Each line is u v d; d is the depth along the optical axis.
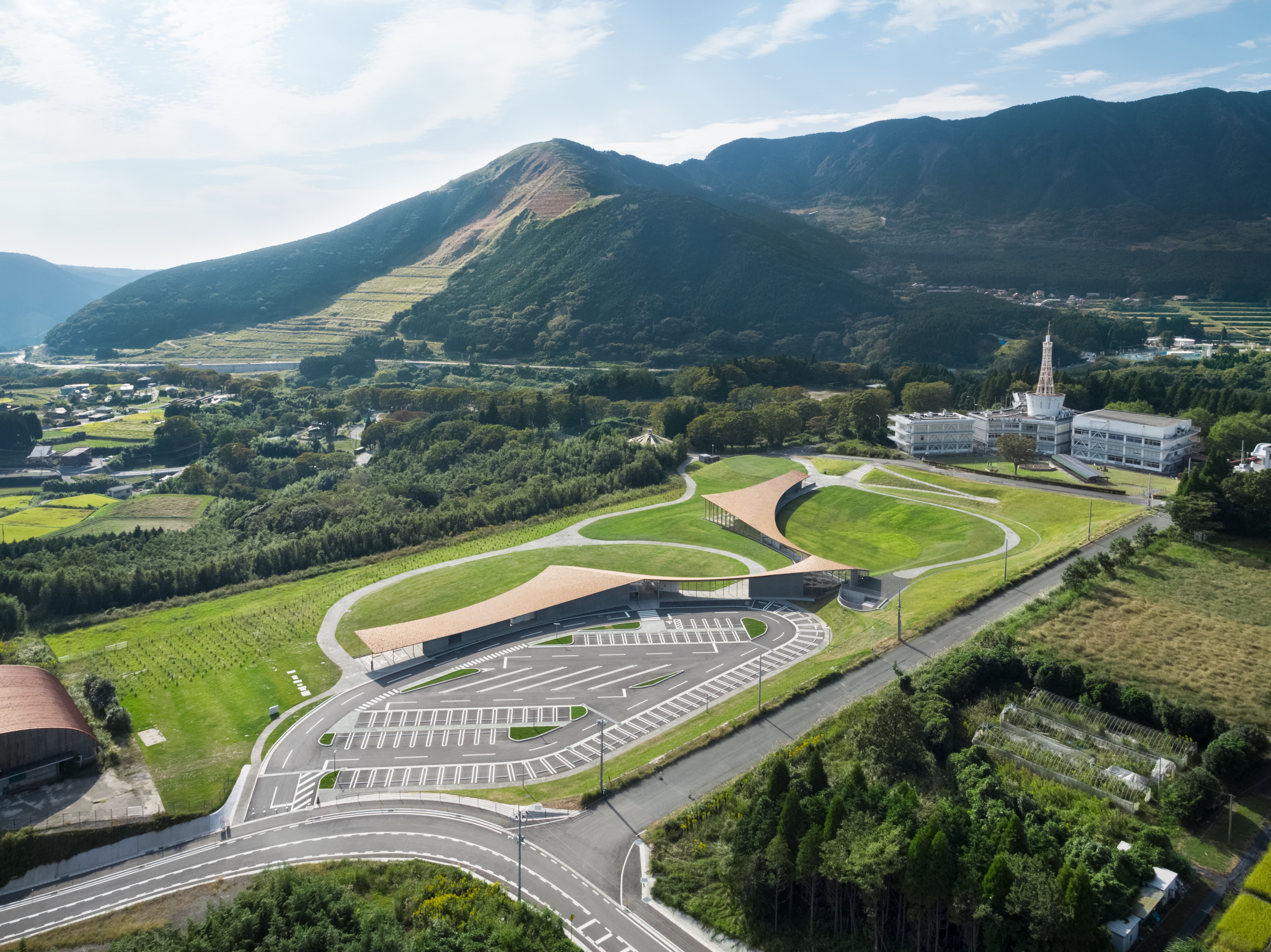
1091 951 64.38
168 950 69.38
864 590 152.00
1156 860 76.00
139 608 168.38
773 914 76.25
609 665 131.25
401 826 92.75
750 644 137.00
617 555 183.50
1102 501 184.25
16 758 101.50
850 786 81.19
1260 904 71.44
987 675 107.75
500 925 74.44
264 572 184.62
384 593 166.00
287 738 113.12
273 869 86.62
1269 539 146.25
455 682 127.50
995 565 153.50
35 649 139.62
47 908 84.06
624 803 93.56
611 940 74.69
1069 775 89.19
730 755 100.38
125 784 102.81
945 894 68.81
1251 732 89.62
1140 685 103.75
